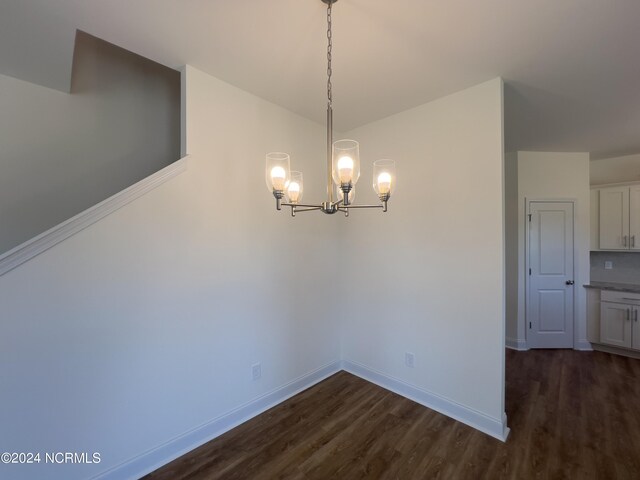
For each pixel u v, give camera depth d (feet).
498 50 5.87
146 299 5.90
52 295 4.90
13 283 4.58
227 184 7.16
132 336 5.73
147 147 8.04
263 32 5.46
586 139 10.87
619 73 6.57
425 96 7.77
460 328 7.46
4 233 6.21
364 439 6.79
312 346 9.32
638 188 12.05
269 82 7.17
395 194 8.77
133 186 5.72
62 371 5.00
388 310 8.96
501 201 6.80
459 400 7.48
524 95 7.62
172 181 6.24
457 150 7.52
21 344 4.65
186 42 5.72
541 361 11.19
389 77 6.91
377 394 8.69
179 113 8.55
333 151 4.21
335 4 4.76
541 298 12.50
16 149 6.37
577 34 5.34
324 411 7.87
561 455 6.24
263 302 7.94
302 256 9.00
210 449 6.48
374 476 5.76
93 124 7.30
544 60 6.16
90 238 5.25
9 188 6.28
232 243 7.26
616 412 7.80
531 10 4.80
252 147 7.70
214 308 6.92
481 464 6.03
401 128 8.66
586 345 12.36
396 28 5.31
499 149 6.82
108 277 5.45
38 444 4.80
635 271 12.76
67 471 5.05
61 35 5.28
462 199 7.42
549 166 12.46
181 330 6.39
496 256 6.87
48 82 6.58
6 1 4.55
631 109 8.36
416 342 8.32
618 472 5.77
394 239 8.81
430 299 8.01
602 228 12.80
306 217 9.12
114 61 7.66
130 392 5.71
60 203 6.84
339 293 10.28
